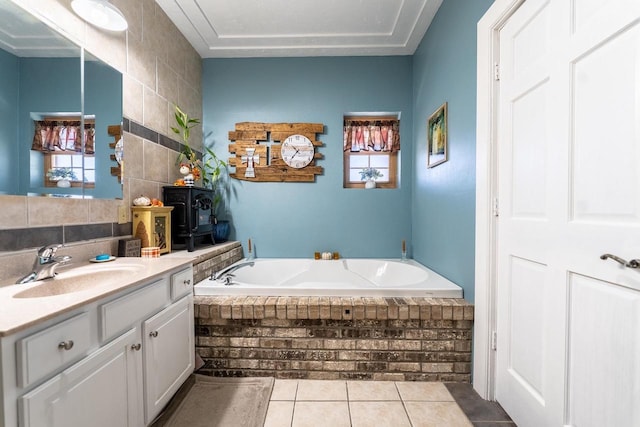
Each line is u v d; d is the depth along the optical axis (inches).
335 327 73.3
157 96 88.9
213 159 121.7
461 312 70.0
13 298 38.6
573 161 42.7
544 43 48.6
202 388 69.2
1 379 29.2
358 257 122.5
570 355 43.4
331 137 121.6
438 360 72.4
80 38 61.0
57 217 56.5
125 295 46.6
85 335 39.0
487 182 63.0
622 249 35.0
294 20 98.2
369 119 125.6
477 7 67.7
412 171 120.1
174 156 98.3
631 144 34.3
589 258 39.7
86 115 62.1
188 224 91.4
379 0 89.0
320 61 120.8
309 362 73.7
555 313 45.8
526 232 53.0
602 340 38.1
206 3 89.5
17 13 49.0
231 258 109.7
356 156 127.0
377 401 65.5
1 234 47.0
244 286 78.6
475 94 68.9
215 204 119.4
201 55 119.3
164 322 57.4
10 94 47.8
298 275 110.3
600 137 38.3
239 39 108.7
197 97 117.2
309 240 122.5
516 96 55.9
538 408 49.7
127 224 75.5
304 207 122.3
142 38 81.6
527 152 53.1
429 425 58.1
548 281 47.5
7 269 47.8
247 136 120.9
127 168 75.5
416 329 72.6
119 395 45.0
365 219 122.2
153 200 82.0
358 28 103.0
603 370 37.9
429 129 99.7
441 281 83.3
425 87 104.4
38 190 52.3
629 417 34.6
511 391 58.2
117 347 44.6
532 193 51.8
